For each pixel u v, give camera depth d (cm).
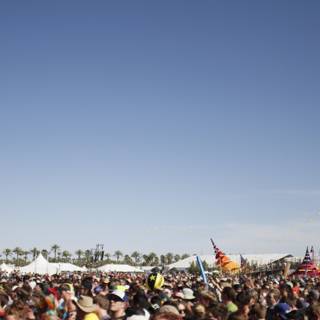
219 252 3528
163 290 1391
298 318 991
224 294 1009
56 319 921
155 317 559
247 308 914
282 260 5725
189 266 6256
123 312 904
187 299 1197
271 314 1066
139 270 6625
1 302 1135
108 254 13525
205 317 778
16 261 13275
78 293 1521
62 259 13788
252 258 6328
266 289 1653
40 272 5491
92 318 802
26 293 1233
